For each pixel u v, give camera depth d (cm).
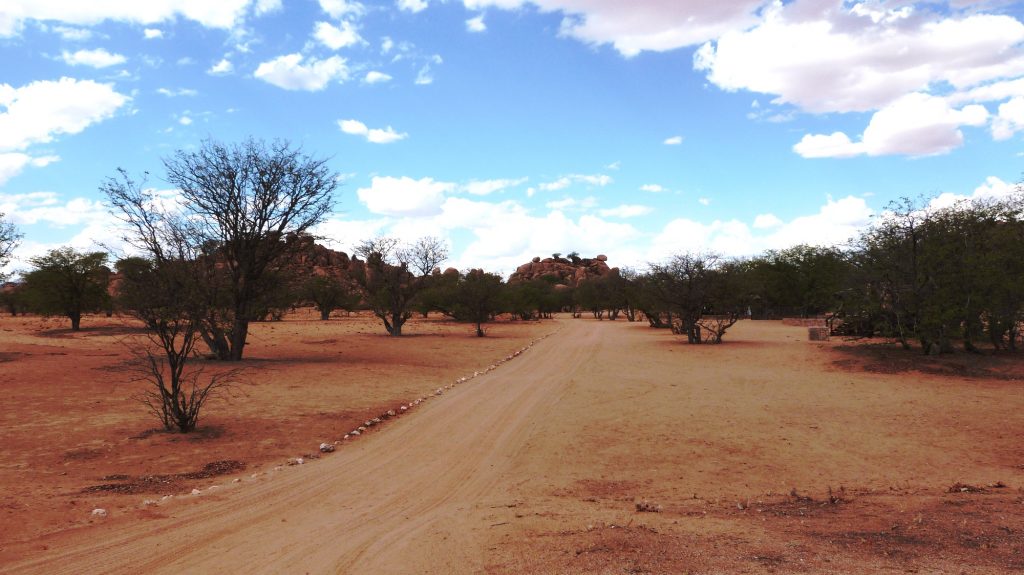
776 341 3456
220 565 572
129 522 705
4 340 3831
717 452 1108
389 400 1694
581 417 1444
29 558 587
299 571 553
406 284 4659
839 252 2750
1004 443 1141
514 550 578
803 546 547
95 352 2962
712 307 3672
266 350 3231
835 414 1448
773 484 905
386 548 612
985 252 2314
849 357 2466
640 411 1510
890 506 721
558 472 989
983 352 2414
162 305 1288
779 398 1684
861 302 2606
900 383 1897
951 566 471
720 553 532
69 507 759
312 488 880
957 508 691
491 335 4803
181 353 1278
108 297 5053
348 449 1149
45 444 1129
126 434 1217
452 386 2002
